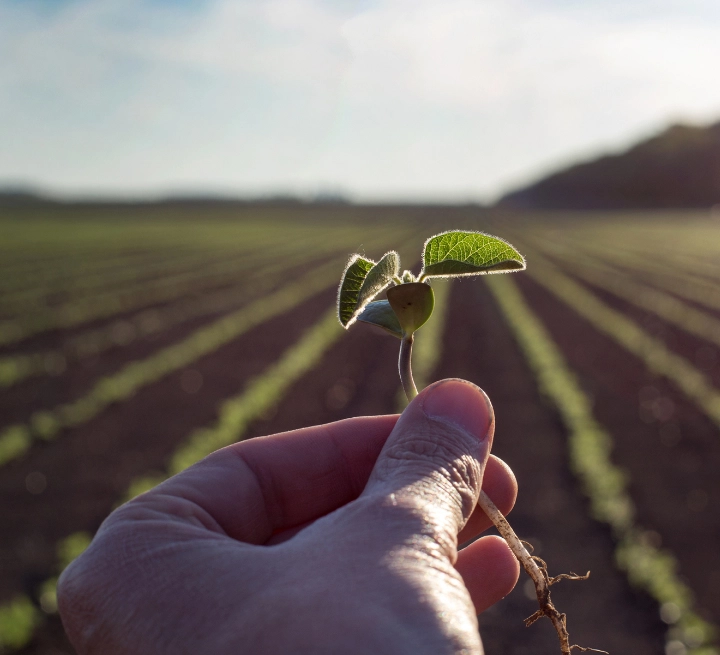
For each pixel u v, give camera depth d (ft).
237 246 123.54
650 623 15.37
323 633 2.81
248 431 28.27
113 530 3.82
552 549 18.60
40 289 66.80
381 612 2.91
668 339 44.98
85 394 33.47
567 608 16.06
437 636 2.90
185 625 3.15
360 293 3.43
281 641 2.83
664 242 135.95
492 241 3.92
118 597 3.44
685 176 421.59
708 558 17.88
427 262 4.06
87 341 45.09
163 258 99.71
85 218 246.68
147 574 3.47
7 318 51.85
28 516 20.90
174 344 44.52
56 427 28.40
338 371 37.42
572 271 85.87
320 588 3.04
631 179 433.48
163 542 3.65
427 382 35.17
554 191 469.16
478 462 4.21
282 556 3.34
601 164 481.05
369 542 3.34
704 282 73.97
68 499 22.07
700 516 20.07
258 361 39.75
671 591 15.96
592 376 36.01
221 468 4.97
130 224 205.36
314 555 3.29
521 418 29.22
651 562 17.22
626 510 20.20
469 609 3.19
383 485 3.89
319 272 82.17
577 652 14.46
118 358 40.81
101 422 29.30
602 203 421.59
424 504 3.65
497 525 4.63
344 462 5.64
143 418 29.81
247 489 5.00
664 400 31.35
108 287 68.74
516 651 14.66
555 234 162.71
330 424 5.76
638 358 39.73
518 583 17.16
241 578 3.23
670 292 66.69
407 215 292.20
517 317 52.60
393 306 3.99
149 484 22.47
